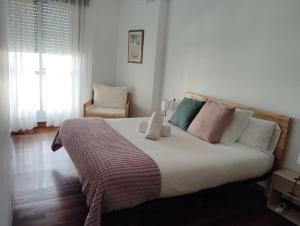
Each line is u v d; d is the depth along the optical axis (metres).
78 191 2.50
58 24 4.17
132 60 4.66
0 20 0.92
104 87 4.66
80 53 4.45
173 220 2.17
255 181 2.46
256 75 2.80
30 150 3.43
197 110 3.05
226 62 3.14
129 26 4.66
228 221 2.23
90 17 4.46
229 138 2.67
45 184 2.59
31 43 3.96
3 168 0.96
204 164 2.07
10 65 3.79
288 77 2.50
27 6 3.82
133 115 4.79
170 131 2.76
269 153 2.55
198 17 3.49
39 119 4.40
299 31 2.40
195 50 3.58
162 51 4.18
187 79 3.76
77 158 2.10
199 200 2.44
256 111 2.75
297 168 2.46
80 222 2.05
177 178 1.91
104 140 2.30
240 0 2.92
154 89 4.28
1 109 0.92
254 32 2.79
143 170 1.80
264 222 2.26
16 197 2.32
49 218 2.07
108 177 1.68
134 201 1.75
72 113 4.58
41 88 4.27
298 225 2.24
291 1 2.45
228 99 3.14
